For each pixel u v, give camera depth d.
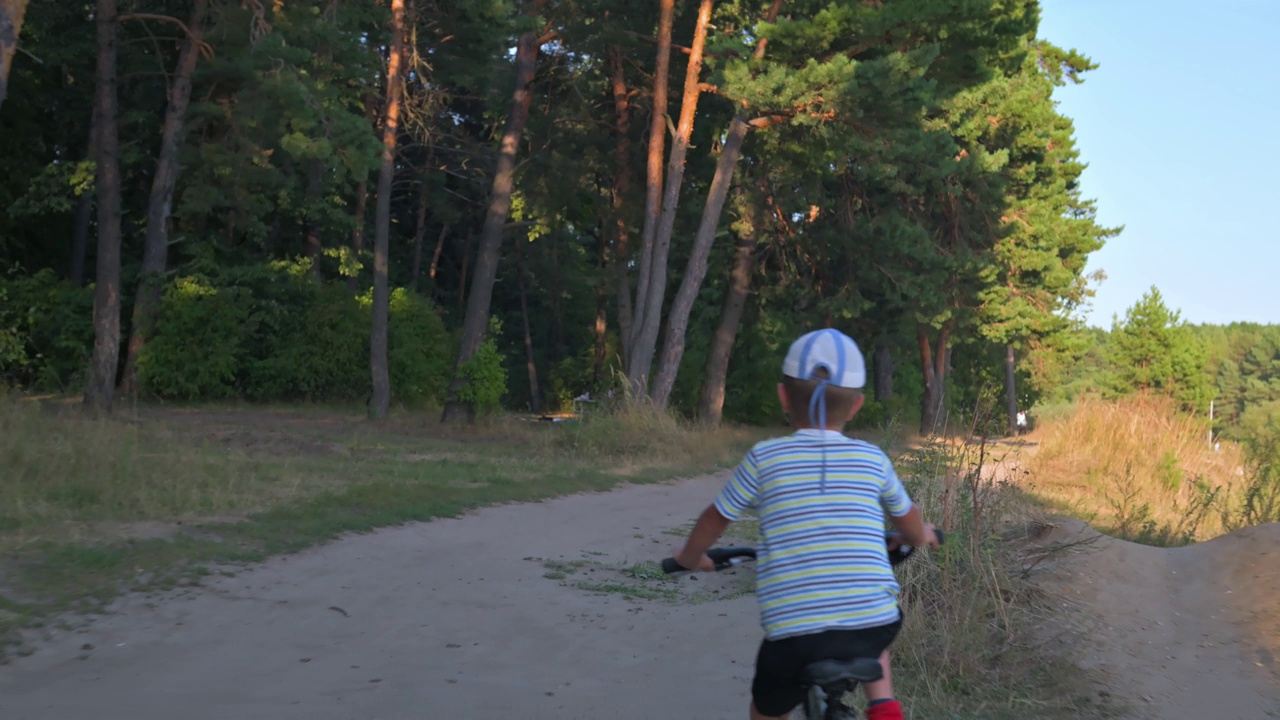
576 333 59.25
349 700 5.65
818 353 3.39
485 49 33.25
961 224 38.47
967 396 53.72
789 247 37.00
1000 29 25.42
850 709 3.14
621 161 32.56
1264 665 6.72
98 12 22.81
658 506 14.81
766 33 24.38
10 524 9.18
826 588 3.11
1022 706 6.00
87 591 7.50
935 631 6.76
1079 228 50.44
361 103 36.41
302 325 33.34
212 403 29.95
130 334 30.25
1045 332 45.22
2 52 11.48
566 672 6.45
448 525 11.79
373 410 27.89
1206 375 67.12
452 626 7.48
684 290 26.84
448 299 55.53
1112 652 6.89
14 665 5.96
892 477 3.34
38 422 14.37
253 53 24.05
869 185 35.56
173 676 5.93
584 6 28.58
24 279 29.50
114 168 22.98
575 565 10.02
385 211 28.52
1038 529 8.88
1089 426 19.50
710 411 35.62
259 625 7.18
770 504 3.25
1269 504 12.49
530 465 18.44
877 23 23.91
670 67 31.03
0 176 31.42
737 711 5.73
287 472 14.04
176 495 11.12
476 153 40.31
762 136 29.86
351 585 8.55
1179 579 8.41
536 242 50.75
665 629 7.67
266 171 29.66
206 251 31.22
